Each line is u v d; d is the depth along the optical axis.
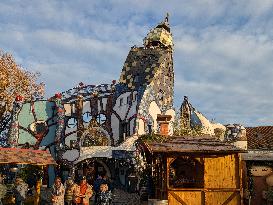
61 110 39.00
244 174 22.53
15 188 19.30
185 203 17.41
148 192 19.72
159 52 43.28
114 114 37.81
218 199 17.50
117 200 25.19
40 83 45.84
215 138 20.38
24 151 22.84
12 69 43.41
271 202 21.75
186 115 37.16
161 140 19.30
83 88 39.69
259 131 29.72
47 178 36.00
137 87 38.06
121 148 33.34
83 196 18.84
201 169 17.98
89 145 36.00
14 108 39.47
